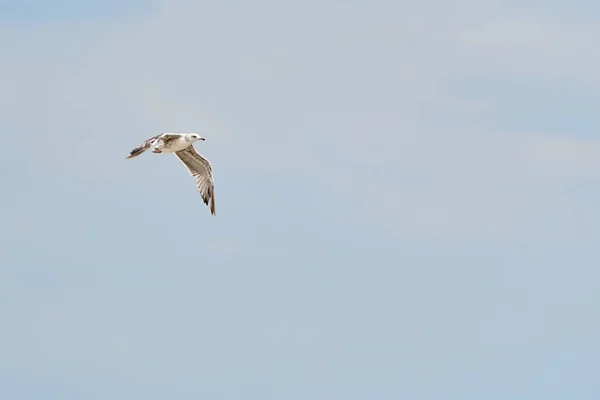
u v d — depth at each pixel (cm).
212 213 15638
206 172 15638
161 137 15488
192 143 15538
